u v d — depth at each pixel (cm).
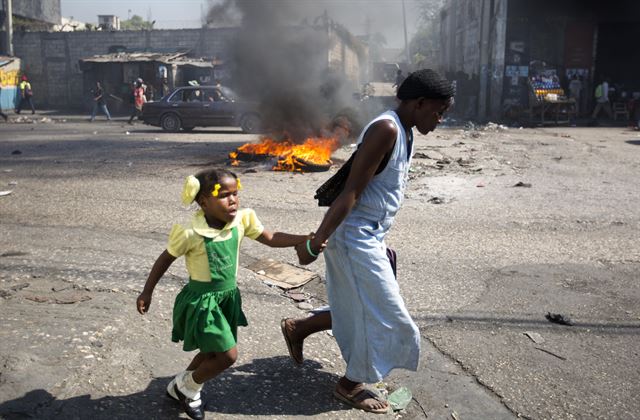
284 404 278
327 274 278
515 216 674
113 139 1546
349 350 272
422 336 359
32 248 510
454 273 474
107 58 2852
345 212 244
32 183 853
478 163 1090
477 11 2366
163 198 750
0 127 1973
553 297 425
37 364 291
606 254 531
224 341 241
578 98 2281
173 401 272
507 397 292
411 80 247
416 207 716
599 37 2467
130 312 364
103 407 263
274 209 698
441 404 286
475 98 2366
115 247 518
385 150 243
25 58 3189
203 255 241
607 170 1028
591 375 315
